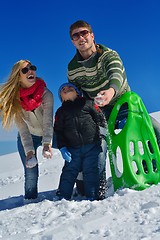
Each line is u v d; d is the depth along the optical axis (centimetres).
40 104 379
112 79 348
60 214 279
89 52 375
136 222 227
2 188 585
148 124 365
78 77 394
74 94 381
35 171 390
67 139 372
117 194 306
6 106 371
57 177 577
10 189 557
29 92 372
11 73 374
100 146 371
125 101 364
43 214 286
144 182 344
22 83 377
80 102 374
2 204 402
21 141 387
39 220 271
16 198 420
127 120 360
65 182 368
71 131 367
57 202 319
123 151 350
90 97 400
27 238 229
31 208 313
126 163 345
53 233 226
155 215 234
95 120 375
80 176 387
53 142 404
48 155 359
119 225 226
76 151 369
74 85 390
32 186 389
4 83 375
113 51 378
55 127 377
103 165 370
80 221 242
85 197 376
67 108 372
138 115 365
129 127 356
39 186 508
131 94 369
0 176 761
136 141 358
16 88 374
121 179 349
